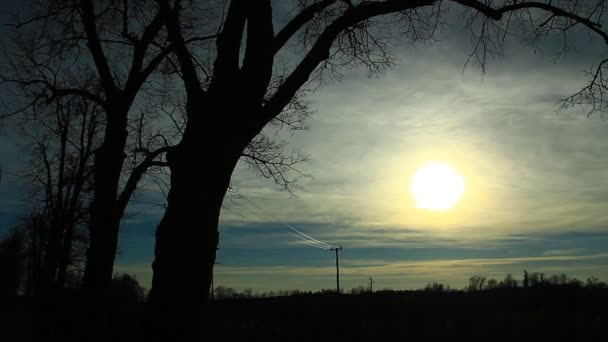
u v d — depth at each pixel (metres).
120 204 15.42
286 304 53.00
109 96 13.95
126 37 13.59
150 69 13.98
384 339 36.50
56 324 17.19
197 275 6.70
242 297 60.00
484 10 9.18
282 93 7.73
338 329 40.06
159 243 6.89
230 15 7.71
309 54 7.91
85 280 14.03
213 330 39.66
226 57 7.56
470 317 40.12
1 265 55.50
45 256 29.45
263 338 37.31
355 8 8.18
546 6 9.14
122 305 34.75
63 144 27.11
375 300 53.41
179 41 7.82
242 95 7.37
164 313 6.57
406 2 8.29
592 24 9.12
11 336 32.41
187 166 7.03
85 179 25.12
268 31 7.75
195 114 7.35
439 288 59.12
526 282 55.91
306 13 8.24
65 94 15.33
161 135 18.44
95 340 13.79
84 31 13.40
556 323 35.09
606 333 32.78
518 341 32.75
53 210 29.50
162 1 8.09
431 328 38.00
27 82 15.40
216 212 7.01
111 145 14.24
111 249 14.33
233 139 7.21
